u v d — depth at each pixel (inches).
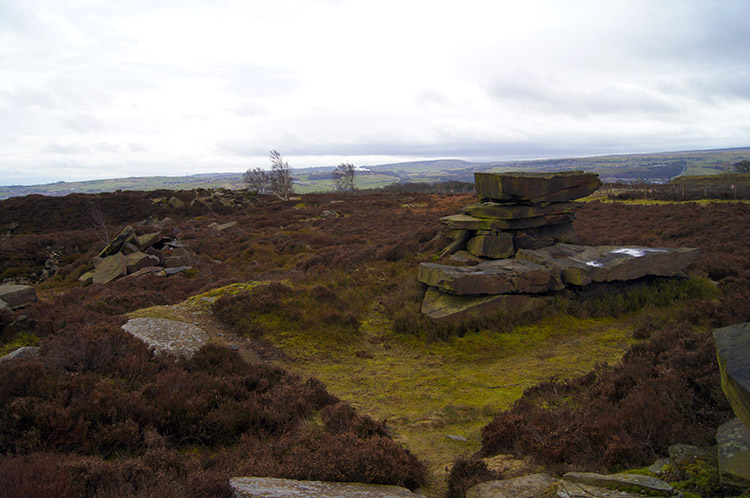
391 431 278.1
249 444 233.6
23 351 320.2
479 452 243.1
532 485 176.6
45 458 177.3
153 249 997.2
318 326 472.4
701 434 184.7
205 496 161.2
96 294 661.3
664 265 535.5
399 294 565.6
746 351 154.8
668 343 321.4
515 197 584.7
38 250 1147.3
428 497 195.9
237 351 409.7
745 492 134.8
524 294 503.5
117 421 234.1
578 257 551.8
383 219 1541.6
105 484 165.8
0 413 219.3
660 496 144.5
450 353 427.2
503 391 339.6
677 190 1769.2
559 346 426.6
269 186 3449.8
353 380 374.6
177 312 479.2
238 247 1119.0
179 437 243.0
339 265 714.8
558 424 240.8
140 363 314.2
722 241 780.0
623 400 237.3
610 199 1755.7
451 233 709.3
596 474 163.8
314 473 188.5
